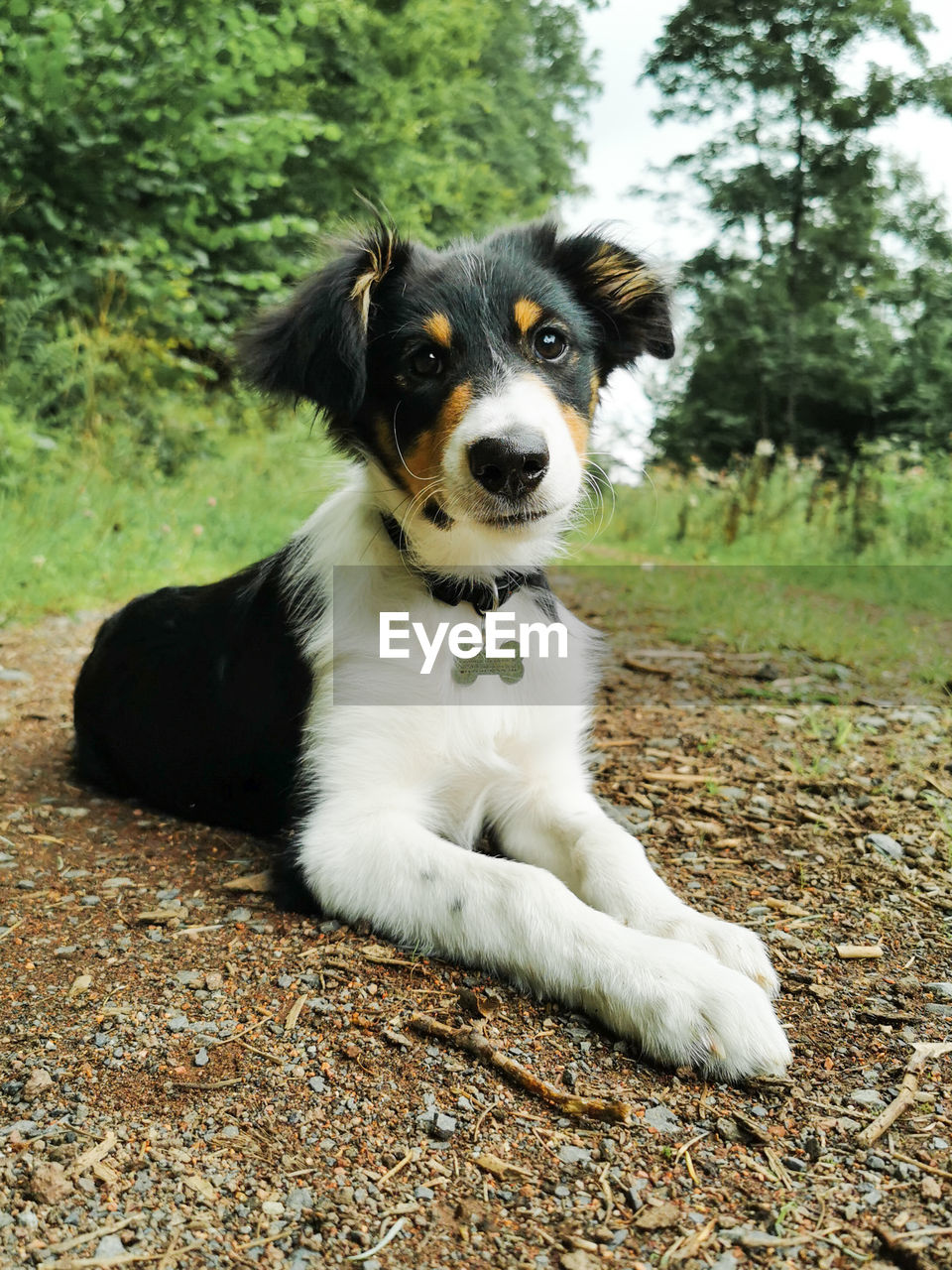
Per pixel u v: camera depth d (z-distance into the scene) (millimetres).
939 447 2637
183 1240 233
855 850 454
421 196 2242
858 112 3805
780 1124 279
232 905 402
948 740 607
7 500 1088
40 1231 234
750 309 3762
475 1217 243
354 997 334
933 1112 281
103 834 476
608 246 474
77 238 1464
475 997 329
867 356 3607
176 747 500
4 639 837
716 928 352
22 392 1284
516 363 408
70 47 1322
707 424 3834
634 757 581
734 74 3945
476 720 431
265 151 1554
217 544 1236
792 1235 237
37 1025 315
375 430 427
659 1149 269
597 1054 312
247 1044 308
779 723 652
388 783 422
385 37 2105
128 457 1368
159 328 1611
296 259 1757
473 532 417
